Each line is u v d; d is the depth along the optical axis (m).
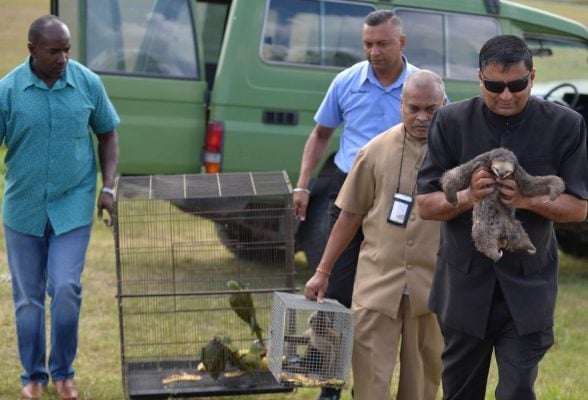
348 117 7.00
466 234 4.81
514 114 4.67
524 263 4.73
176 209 7.56
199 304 7.11
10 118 6.33
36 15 24.77
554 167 4.68
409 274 5.59
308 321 5.69
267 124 9.66
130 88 9.51
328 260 5.86
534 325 4.71
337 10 9.88
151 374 6.84
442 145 4.86
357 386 5.75
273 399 6.89
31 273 6.60
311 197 9.84
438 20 10.30
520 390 4.79
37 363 6.80
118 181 6.70
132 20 9.55
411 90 5.55
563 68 11.40
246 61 9.58
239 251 7.32
